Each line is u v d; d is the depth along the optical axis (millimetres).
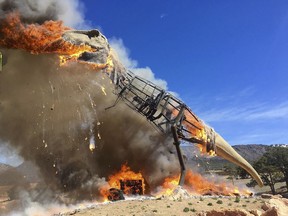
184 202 22047
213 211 17953
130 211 20047
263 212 18000
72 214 21766
